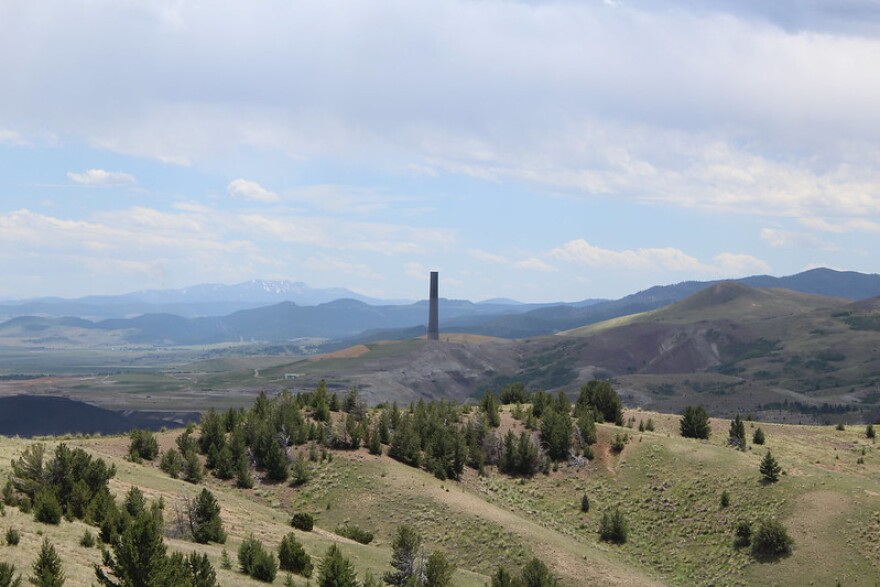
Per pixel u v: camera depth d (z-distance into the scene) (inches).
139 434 4269.2
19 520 2114.9
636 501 4574.3
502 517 3929.6
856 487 4168.3
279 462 4320.9
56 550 1908.2
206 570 1797.5
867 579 3437.5
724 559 3853.3
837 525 3818.9
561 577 3339.1
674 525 4266.7
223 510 3260.3
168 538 2500.0
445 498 4109.3
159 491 3243.1
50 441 4128.9
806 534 3816.4
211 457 4323.3
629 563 3922.2
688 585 3718.0
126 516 2192.4
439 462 4694.9
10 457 2938.0
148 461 4143.7
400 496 4126.5
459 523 3823.8
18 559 1740.9
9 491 2333.9
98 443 4274.1
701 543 4047.7
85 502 2417.6
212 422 4586.6
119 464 3686.0
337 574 2224.4
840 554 3627.0
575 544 3892.7
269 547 2738.7
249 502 3848.4
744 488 4379.9
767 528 3811.5
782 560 3700.8
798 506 4062.5
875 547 3617.1
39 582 1557.6
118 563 1667.1
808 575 3550.7
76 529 2197.3
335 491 4183.1
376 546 3609.7
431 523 3841.0
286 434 4704.7
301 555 2465.6
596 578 3388.3
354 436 4766.2
